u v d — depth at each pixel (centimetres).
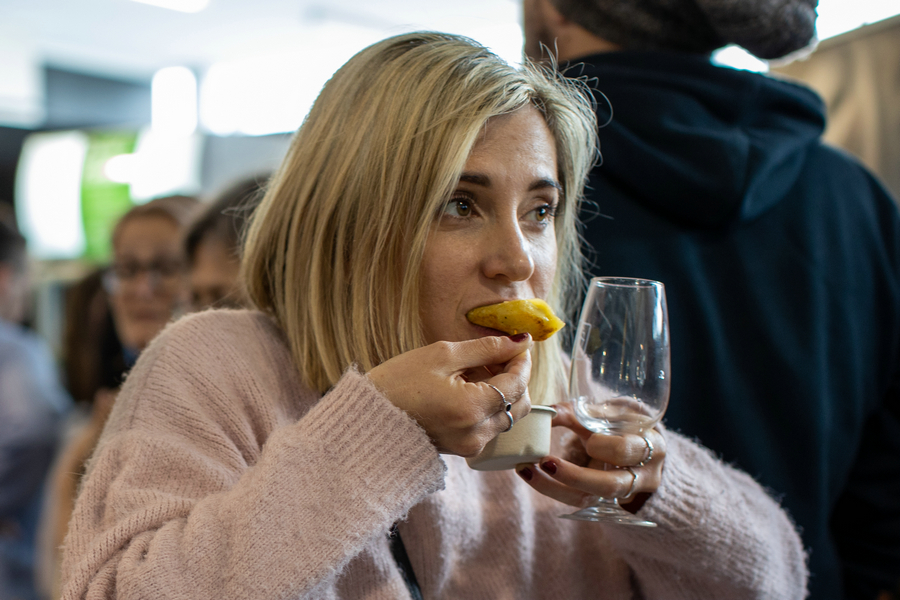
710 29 125
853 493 131
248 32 525
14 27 529
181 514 68
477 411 66
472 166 75
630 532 88
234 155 312
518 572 92
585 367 82
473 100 75
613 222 118
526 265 74
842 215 127
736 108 120
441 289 76
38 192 392
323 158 83
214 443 75
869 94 161
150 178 345
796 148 120
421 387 67
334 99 84
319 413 69
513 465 79
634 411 81
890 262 131
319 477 65
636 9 123
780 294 118
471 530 90
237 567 61
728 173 111
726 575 90
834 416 120
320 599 75
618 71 121
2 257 269
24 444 232
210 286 155
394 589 80
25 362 246
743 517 92
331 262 82
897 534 127
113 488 71
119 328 213
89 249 367
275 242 88
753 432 114
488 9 448
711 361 115
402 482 66
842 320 121
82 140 380
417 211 75
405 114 77
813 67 175
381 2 452
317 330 81
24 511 230
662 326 81
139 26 523
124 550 66
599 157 118
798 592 98
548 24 137
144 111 624
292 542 62
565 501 85
